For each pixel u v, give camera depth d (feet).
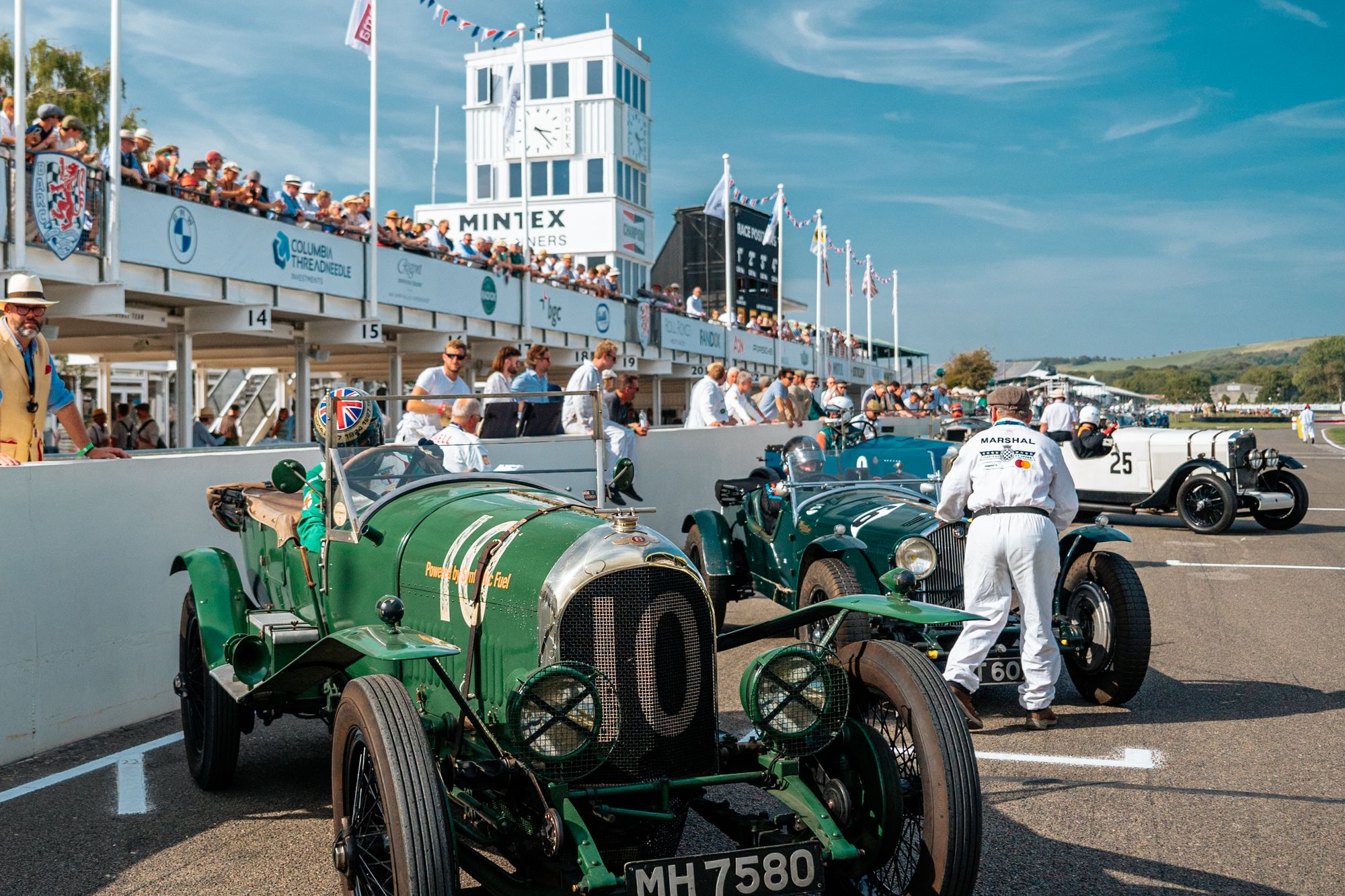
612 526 12.67
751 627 14.15
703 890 10.72
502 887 11.45
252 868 14.42
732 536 29.17
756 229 166.09
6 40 88.12
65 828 15.90
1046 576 20.16
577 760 11.35
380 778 10.78
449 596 13.66
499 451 18.31
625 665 11.91
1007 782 17.71
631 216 143.43
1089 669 22.53
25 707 19.26
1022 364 401.90
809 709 12.41
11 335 21.48
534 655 12.08
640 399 125.18
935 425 61.21
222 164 48.83
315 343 59.67
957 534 23.03
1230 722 20.88
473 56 140.87
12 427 21.58
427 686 14.33
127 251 42.63
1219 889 13.57
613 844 11.89
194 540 23.09
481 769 11.68
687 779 12.01
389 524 15.57
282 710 16.79
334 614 16.53
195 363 85.25
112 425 65.36
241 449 24.62
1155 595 34.04
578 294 78.48
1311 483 81.41
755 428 50.39
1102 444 53.11
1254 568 39.22
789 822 12.09
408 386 80.38
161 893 13.69
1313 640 27.53
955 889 11.85
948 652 22.50
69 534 20.18
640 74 145.28
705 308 158.30
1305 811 16.16
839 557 24.16
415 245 61.05
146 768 18.78
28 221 37.88
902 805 12.48
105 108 91.66
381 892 11.27
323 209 54.70
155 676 22.09
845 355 142.20
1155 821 15.87
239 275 48.52
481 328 68.49
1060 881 13.83
